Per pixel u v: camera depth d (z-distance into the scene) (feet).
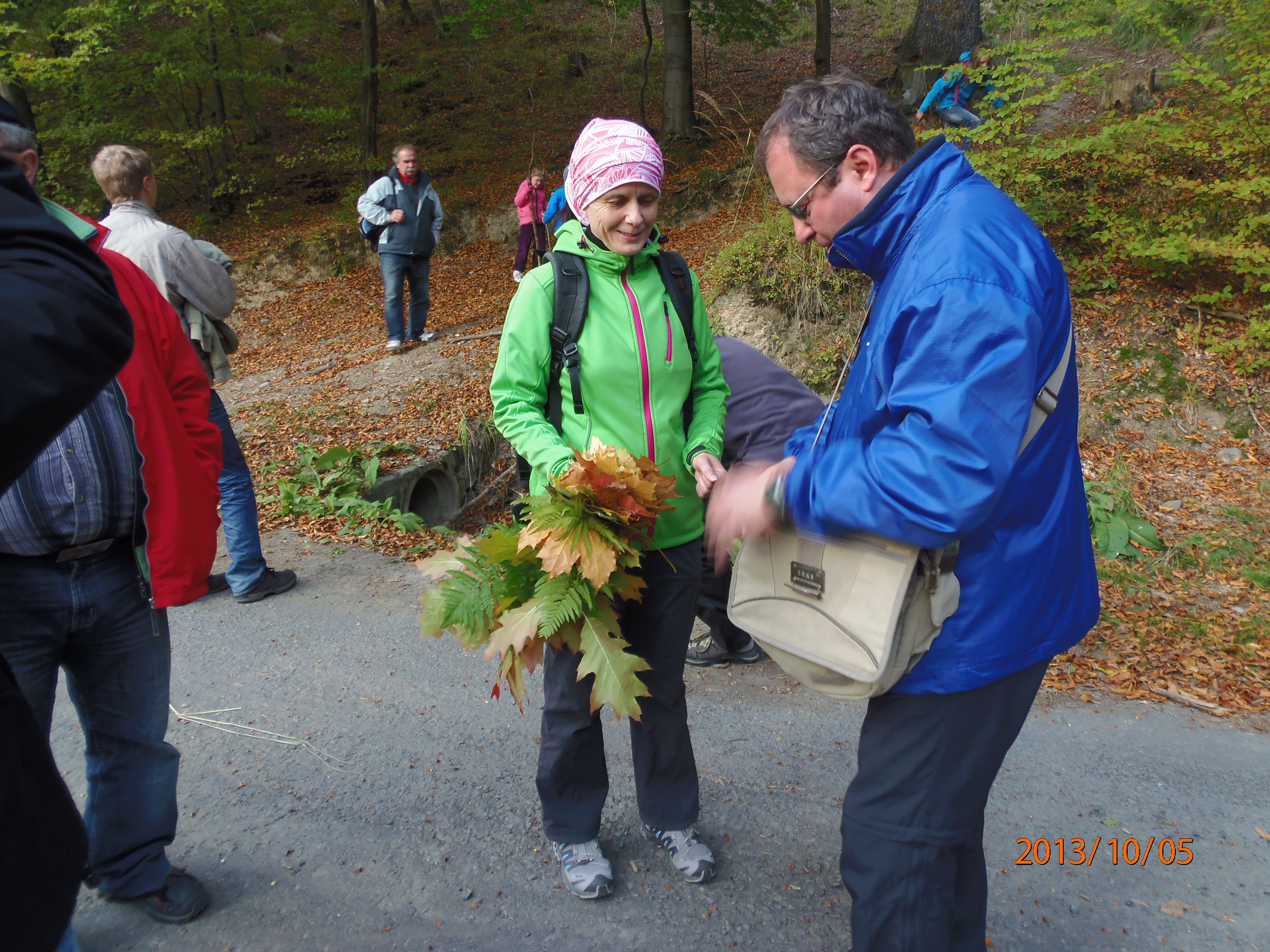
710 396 7.59
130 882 7.12
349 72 53.88
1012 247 4.61
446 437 23.00
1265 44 21.20
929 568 4.76
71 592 6.30
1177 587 14.74
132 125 47.21
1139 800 9.30
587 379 6.79
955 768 5.06
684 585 7.25
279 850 8.26
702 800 9.22
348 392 26.71
